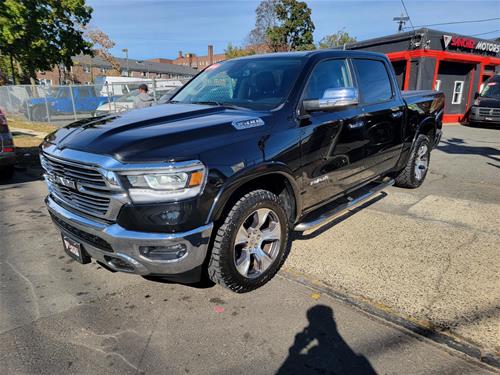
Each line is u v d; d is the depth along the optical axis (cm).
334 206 417
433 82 1772
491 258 343
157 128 267
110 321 269
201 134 258
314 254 360
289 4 3450
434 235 396
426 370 216
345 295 292
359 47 2047
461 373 213
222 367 223
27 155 891
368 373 215
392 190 570
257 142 279
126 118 304
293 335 250
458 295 286
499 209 474
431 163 779
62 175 275
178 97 408
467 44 1883
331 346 238
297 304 284
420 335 245
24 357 233
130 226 239
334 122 349
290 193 322
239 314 274
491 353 227
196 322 266
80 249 277
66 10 2467
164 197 234
